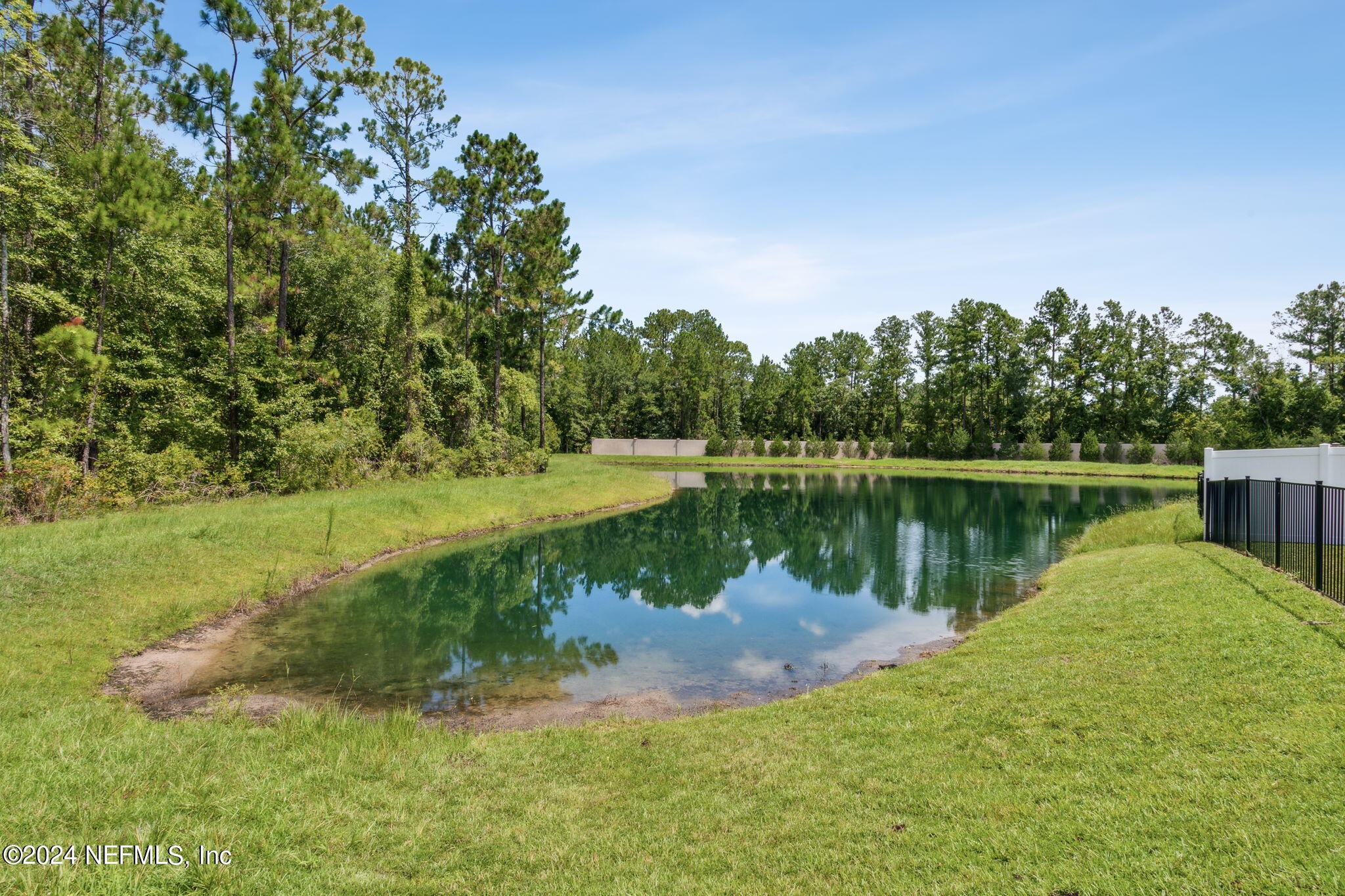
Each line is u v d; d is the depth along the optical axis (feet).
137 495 61.16
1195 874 12.37
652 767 20.61
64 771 17.80
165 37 68.74
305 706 28.78
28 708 24.39
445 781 19.62
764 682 32.68
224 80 71.51
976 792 16.90
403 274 108.99
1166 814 14.53
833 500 124.26
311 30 81.82
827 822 16.26
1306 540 37.81
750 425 284.82
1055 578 48.39
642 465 221.46
